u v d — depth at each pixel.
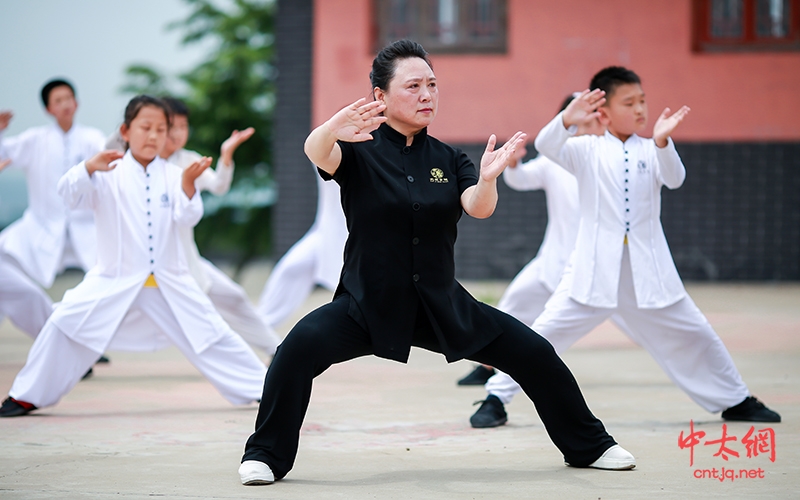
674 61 20.42
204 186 10.61
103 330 8.36
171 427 7.80
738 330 14.09
